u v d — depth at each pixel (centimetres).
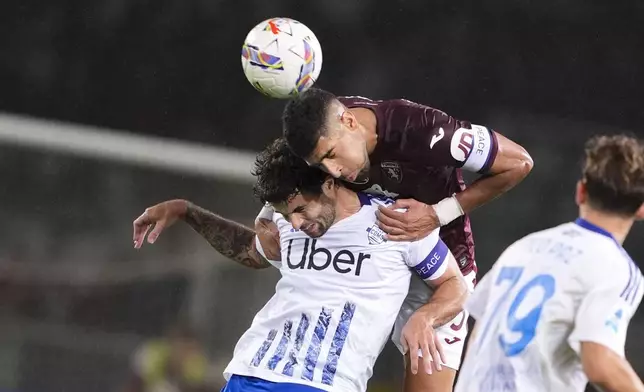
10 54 4616
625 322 1197
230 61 4750
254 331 1377
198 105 4656
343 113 1294
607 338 1174
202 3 4844
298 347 1323
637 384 1162
